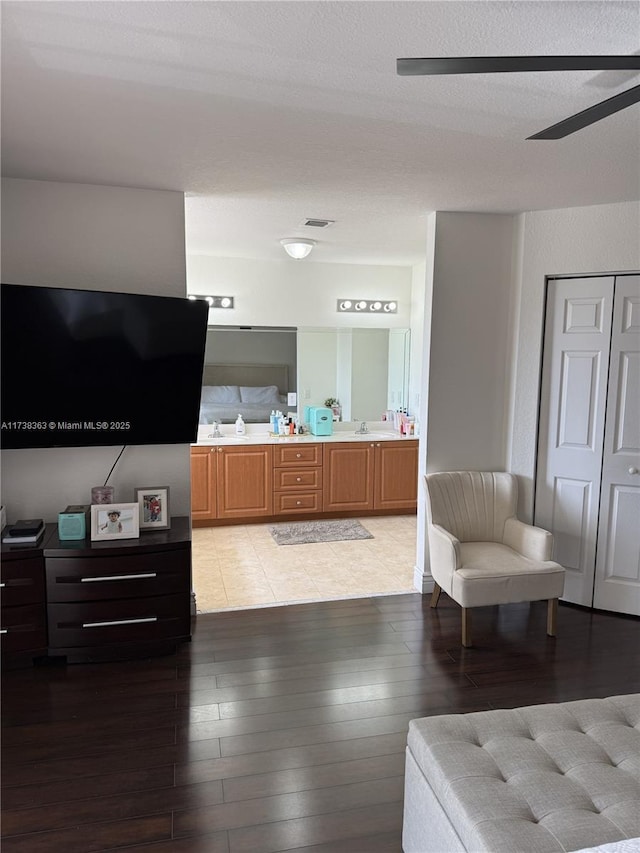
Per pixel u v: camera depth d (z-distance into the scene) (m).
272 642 3.33
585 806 1.55
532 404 3.88
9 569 2.92
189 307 3.15
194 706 2.71
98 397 3.08
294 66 1.86
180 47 1.74
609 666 3.10
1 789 2.16
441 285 3.81
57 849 1.91
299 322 5.98
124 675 2.96
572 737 1.84
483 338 3.93
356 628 3.51
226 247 5.14
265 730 2.53
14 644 2.97
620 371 3.62
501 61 1.40
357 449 5.80
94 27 1.63
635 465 3.63
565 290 3.75
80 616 3.03
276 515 5.71
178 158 2.76
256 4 1.50
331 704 2.73
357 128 2.38
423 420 3.97
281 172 2.97
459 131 2.41
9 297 2.79
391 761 2.35
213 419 5.94
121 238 3.28
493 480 3.87
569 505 3.85
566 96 2.07
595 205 3.58
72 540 3.11
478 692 2.84
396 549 4.97
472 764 1.70
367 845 1.95
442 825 1.62
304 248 4.80
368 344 6.23
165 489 3.30
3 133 2.44
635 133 2.40
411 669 3.05
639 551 3.67
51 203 3.18
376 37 1.68
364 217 3.96
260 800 2.13
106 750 2.39
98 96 2.08
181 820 2.03
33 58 1.81
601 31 1.65
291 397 6.11
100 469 3.41
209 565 4.57
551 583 3.32
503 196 3.40
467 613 3.26
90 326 2.96
